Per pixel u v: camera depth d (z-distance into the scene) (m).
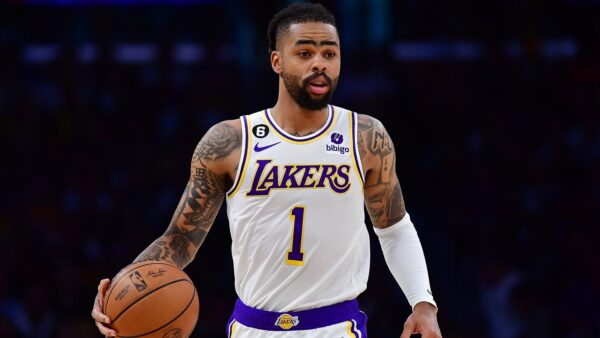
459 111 33.44
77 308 26.23
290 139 11.70
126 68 35.84
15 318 25.44
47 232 28.34
